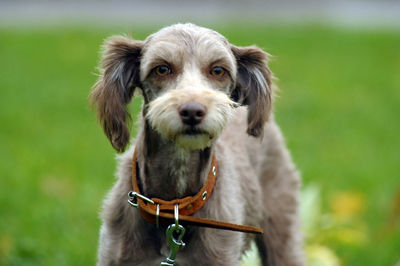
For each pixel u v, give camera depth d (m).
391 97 16.23
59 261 7.56
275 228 7.19
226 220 5.70
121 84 5.69
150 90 5.55
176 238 5.49
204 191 5.55
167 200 5.55
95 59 19.19
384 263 7.90
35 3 34.12
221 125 5.18
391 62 20.30
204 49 5.50
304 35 24.20
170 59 5.43
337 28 26.73
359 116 14.50
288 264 7.20
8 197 9.31
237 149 6.60
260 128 6.07
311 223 8.34
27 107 14.43
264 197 7.12
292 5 36.16
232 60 5.71
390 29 27.19
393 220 8.82
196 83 5.32
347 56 20.89
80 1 34.53
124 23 26.59
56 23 26.89
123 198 5.66
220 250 5.62
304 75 18.05
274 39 22.91
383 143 12.73
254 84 6.06
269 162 7.18
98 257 5.82
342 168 11.20
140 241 5.55
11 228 8.38
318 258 7.73
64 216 8.81
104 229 5.76
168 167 5.48
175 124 5.05
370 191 10.13
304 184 10.22
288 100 15.52
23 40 21.91
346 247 8.32
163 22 27.17
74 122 13.53
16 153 11.34
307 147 12.19
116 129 5.63
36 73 17.45
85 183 9.98
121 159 6.00
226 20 28.83
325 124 13.79
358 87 17.08
